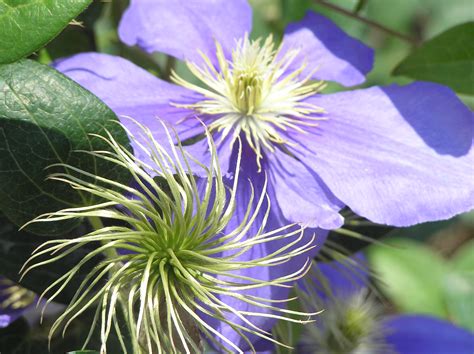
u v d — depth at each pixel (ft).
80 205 0.73
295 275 0.76
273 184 0.81
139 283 0.69
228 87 0.87
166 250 0.69
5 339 0.87
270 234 0.72
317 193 0.80
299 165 0.83
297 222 0.75
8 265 0.77
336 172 0.81
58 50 1.06
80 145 0.72
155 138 0.81
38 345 0.87
